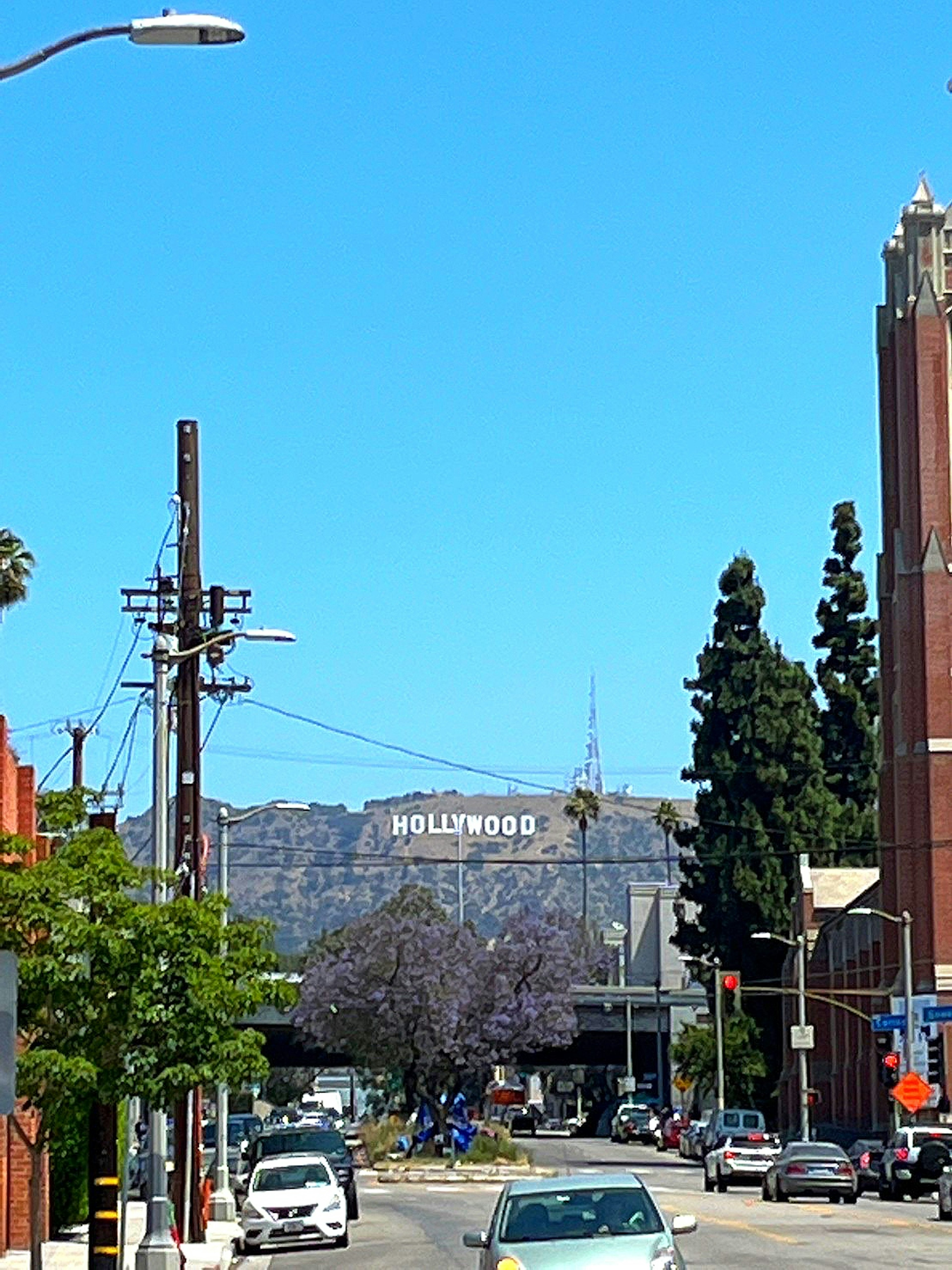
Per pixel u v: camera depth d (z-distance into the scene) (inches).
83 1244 1836.9
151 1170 1448.1
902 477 3927.2
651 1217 940.0
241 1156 3176.7
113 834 1135.0
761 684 4658.0
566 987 3671.3
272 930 1230.3
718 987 4426.7
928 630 3811.5
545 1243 908.0
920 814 3789.4
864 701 5098.4
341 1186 1995.6
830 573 5172.2
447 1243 1860.2
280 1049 4965.6
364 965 3627.0
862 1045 4237.2
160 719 1478.8
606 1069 7204.7
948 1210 2080.5
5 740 1625.2
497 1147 3540.8
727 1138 2893.7
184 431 1860.2
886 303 4136.3
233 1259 1814.7
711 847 4680.1
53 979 1045.8
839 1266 1487.5
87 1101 1186.0
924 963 3732.8
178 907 1106.7
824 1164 2468.0
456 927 3752.5
